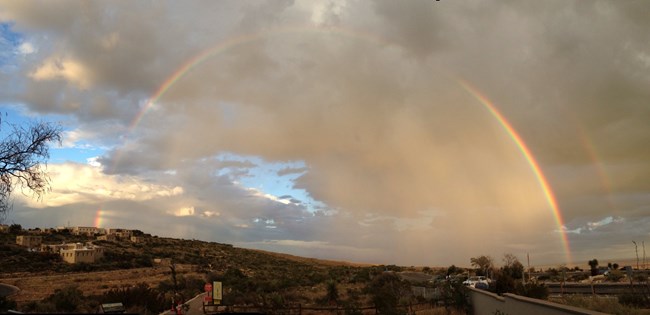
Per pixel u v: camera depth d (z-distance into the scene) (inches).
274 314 1125.1
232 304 1216.8
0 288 1831.9
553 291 1600.6
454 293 1143.0
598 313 403.5
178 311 983.6
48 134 929.5
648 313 775.7
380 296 1141.7
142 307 1018.1
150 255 4544.8
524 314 604.4
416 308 1250.6
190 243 6151.6
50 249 3981.3
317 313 1201.4
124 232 6535.4
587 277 3208.7
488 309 868.6
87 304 1023.0
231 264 4626.0
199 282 1969.7
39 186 924.0
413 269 5792.3
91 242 4884.4
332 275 3442.4
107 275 2913.4
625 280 2332.7
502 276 1240.2
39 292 1807.3
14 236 4377.5
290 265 5315.0
